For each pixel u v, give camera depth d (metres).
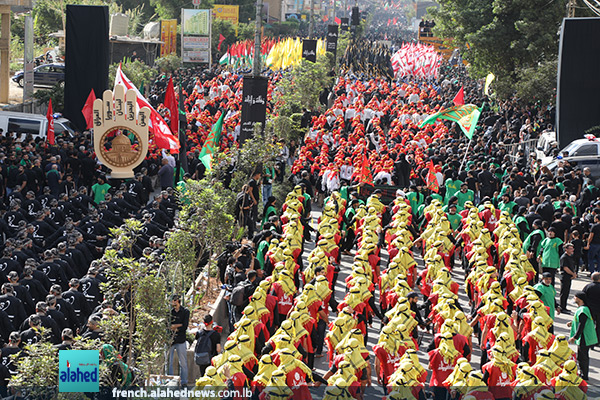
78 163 54.22
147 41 133.12
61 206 41.22
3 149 51.56
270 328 26.94
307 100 96.69
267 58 130.50
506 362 23.41
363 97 102.94
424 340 33.19
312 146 64.44
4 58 85.56
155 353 24.06
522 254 34.03
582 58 67.12
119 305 26.81
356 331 23.88
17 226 39.16
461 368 22.20
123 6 186.88
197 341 27.02
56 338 27.03
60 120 66.88
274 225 37.47
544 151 68.12
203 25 128.88
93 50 69.94
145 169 49.66
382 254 46.47
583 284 42.66
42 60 118.00
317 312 28.50
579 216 48.31
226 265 34.16
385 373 24.83
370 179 51.34
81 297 29.45
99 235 38.38
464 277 42.72
